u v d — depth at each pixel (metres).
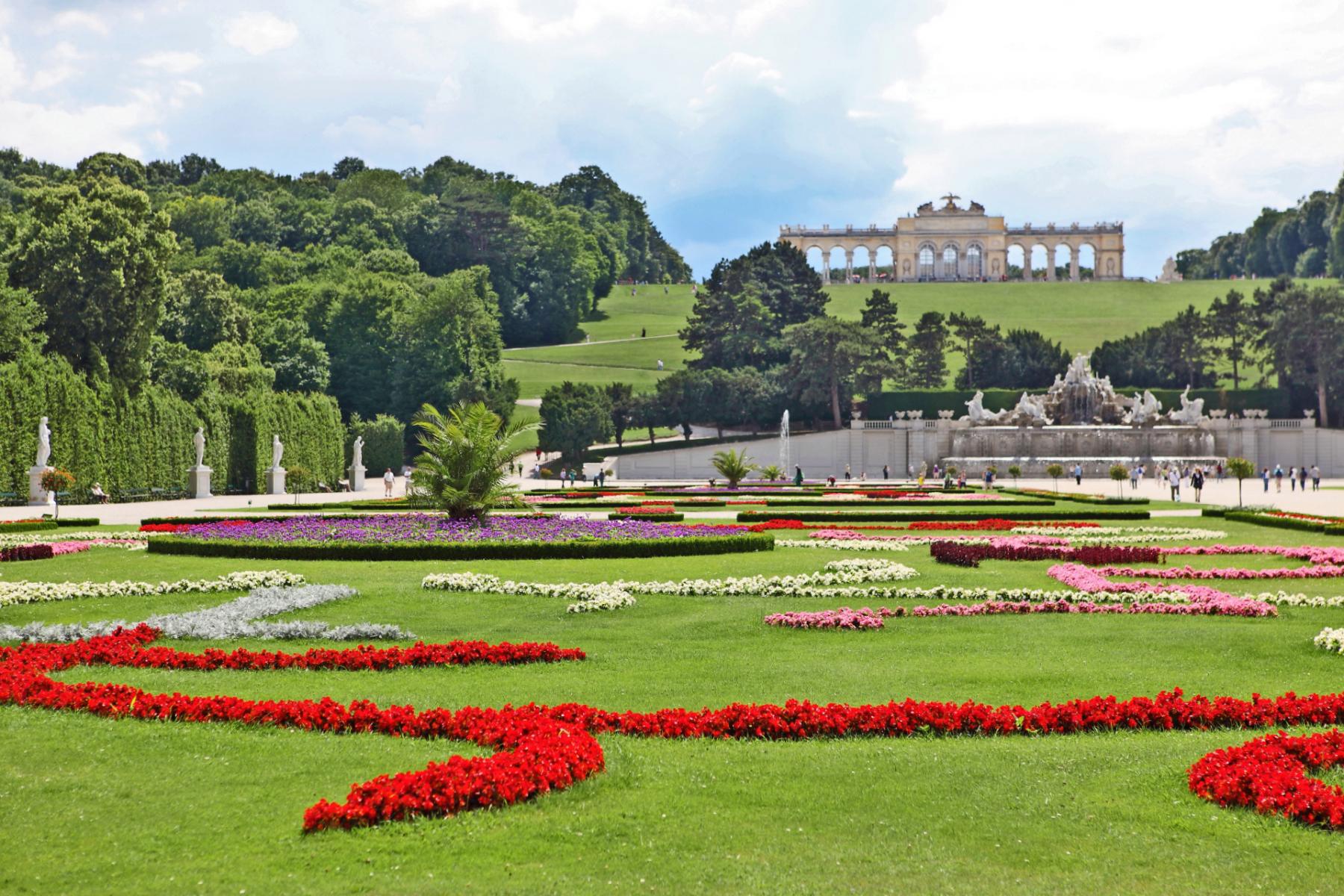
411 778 12.16
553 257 187.25
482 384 126.94
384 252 169.12
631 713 15.43
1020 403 126.25
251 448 93.81
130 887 10.23
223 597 27.67
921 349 140.62
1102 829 11.63
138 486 80.06
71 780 13.01
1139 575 31.30
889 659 20.17
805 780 13.10
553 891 10.23
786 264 158.38
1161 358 141.75
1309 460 123.31
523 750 13.16
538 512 57.25
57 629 22.64
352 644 21.94
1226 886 10.33
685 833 11.48
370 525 40.81
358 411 129.00
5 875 10.46
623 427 126.56
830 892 10.22
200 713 15.55
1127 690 17.59
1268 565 33.62
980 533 44.81
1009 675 18.62
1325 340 125.12
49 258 83.44
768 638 22.38
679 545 35.16
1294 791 12.03
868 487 85.94
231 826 11.63
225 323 117.56
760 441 122.69
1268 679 18.34
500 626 23.59
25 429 69.62
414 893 10.17
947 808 12.21
